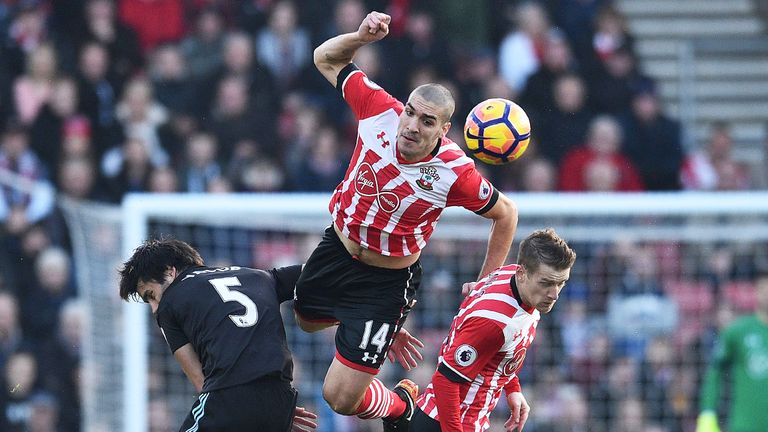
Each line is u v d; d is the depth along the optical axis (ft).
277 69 142.61
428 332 110.83
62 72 135.74
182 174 134.10
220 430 62.59
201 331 64.13
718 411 118.32
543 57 147.84
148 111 137.08
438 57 144.15
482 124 61.72
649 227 112.57
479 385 65.46
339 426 110.01
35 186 126.31
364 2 146.30
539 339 113.29
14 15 137.80
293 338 110.52
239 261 110.32
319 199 103.60
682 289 115.24
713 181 146.41
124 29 141.08
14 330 120.16
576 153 140.05
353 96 62.90
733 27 174.60
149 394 104.63
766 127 168.76
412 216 63.10
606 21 151.84
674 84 169.89
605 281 114.62
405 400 70.13
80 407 119.44
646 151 144.97
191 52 144.25
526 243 62.85
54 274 122.62
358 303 66.54
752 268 115.75
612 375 113.39
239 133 137.28
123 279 67.31
